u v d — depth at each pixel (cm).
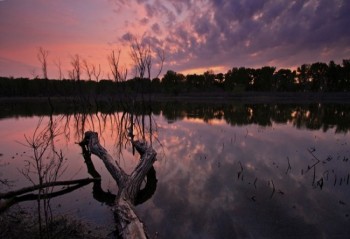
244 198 646
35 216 552
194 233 495
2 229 484
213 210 586
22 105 4547
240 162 934
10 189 707
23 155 1092
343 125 1877
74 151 1216
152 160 872
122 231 446
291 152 1085
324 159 978
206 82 8038
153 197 664
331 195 659
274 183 740
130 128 1695
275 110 3228
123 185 663
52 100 6050
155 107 4028
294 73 7738
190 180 778
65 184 714
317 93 6781
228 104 4647
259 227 513
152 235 489
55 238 458
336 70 6788
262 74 7581
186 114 2869
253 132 1580
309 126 1828
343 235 482
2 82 6309
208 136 1464
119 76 2544
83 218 555
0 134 1631
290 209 586
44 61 3312
